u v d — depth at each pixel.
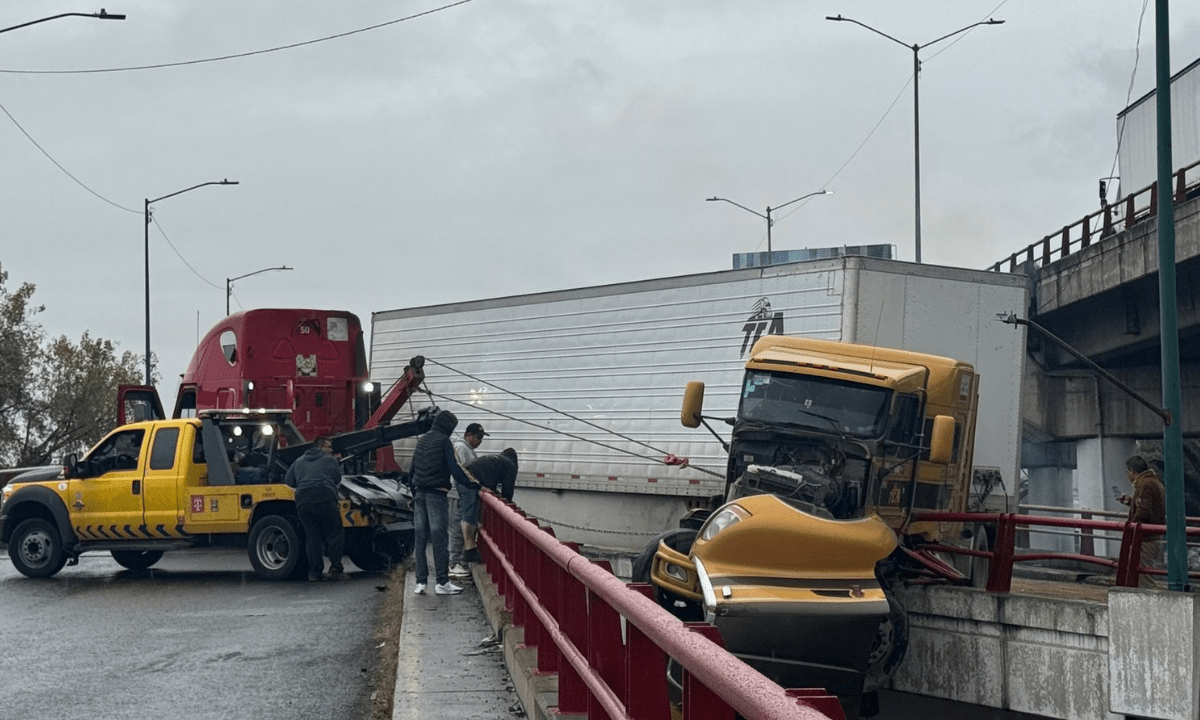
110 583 17.20
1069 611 13.31
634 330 20.77
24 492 18.12
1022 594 13.95
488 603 11.74
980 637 14.20
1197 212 29.14
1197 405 37.81
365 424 24.70
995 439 17.86
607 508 21.12
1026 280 18.08
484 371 23.59
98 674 10.05
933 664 14.66
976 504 17.48
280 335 24.45
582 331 21.70
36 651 11.25
